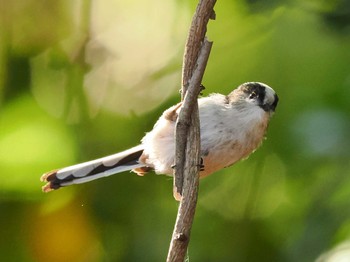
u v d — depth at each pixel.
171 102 12.34
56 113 12.23
